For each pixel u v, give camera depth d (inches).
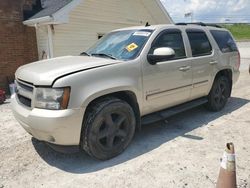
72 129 135.5
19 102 156.2
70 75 136.0
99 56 177.6
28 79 144.5
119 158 155.7
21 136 195.2
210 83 223.8
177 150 163.8
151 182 130.1
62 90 132.1
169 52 162.4
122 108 154.6
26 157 161.5
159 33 181.5
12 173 143.9
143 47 169.9
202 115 232.7
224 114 235.1
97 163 151.0
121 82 152.4
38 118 134.0
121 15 471.8
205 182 128.4
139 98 164.4
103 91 144.1
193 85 204.4
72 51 409.1
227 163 109.2
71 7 361.7
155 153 160.6
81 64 150.0
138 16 506.0
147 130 199.8
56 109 132.6
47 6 419.8
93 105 145.9
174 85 186.7
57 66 149.7
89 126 141.6
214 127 202.5
